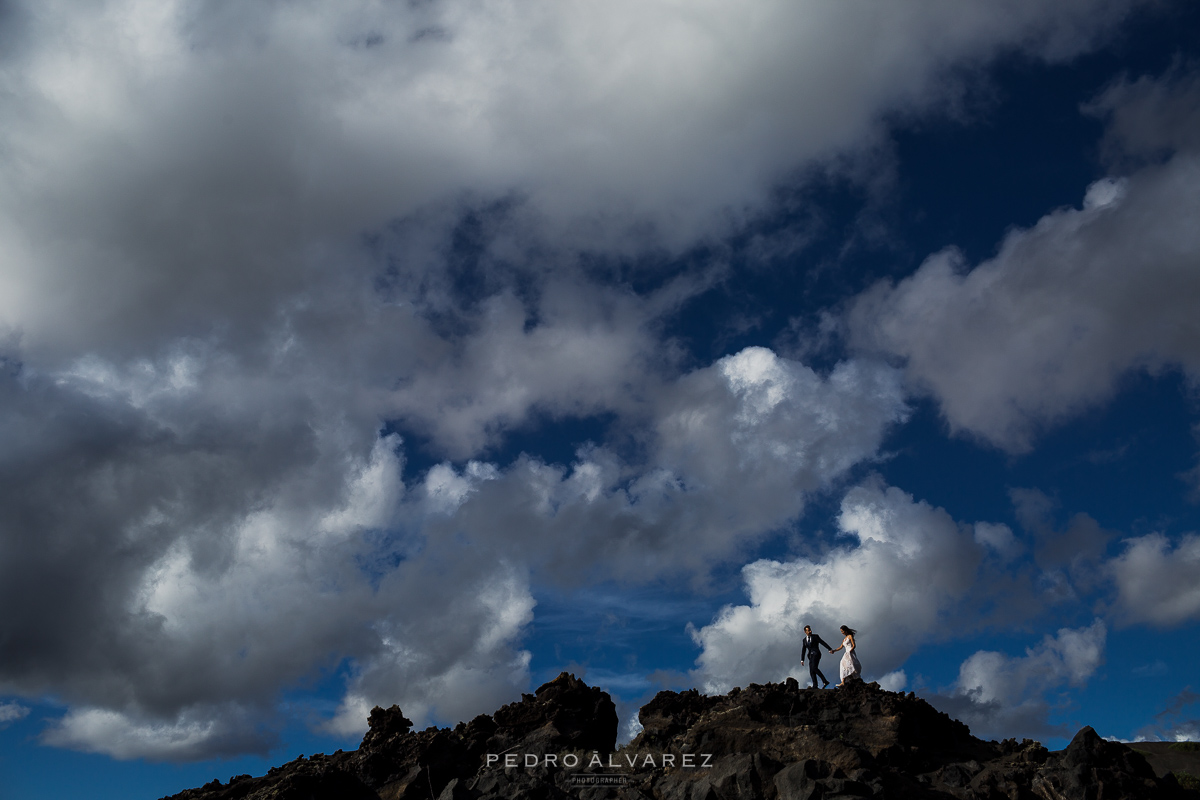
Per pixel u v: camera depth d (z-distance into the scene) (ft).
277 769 166.71
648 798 122.01
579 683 164.35
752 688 147.43
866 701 137.59
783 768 115.96
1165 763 128.88
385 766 144.36
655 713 153.17
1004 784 112.16
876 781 109.91
